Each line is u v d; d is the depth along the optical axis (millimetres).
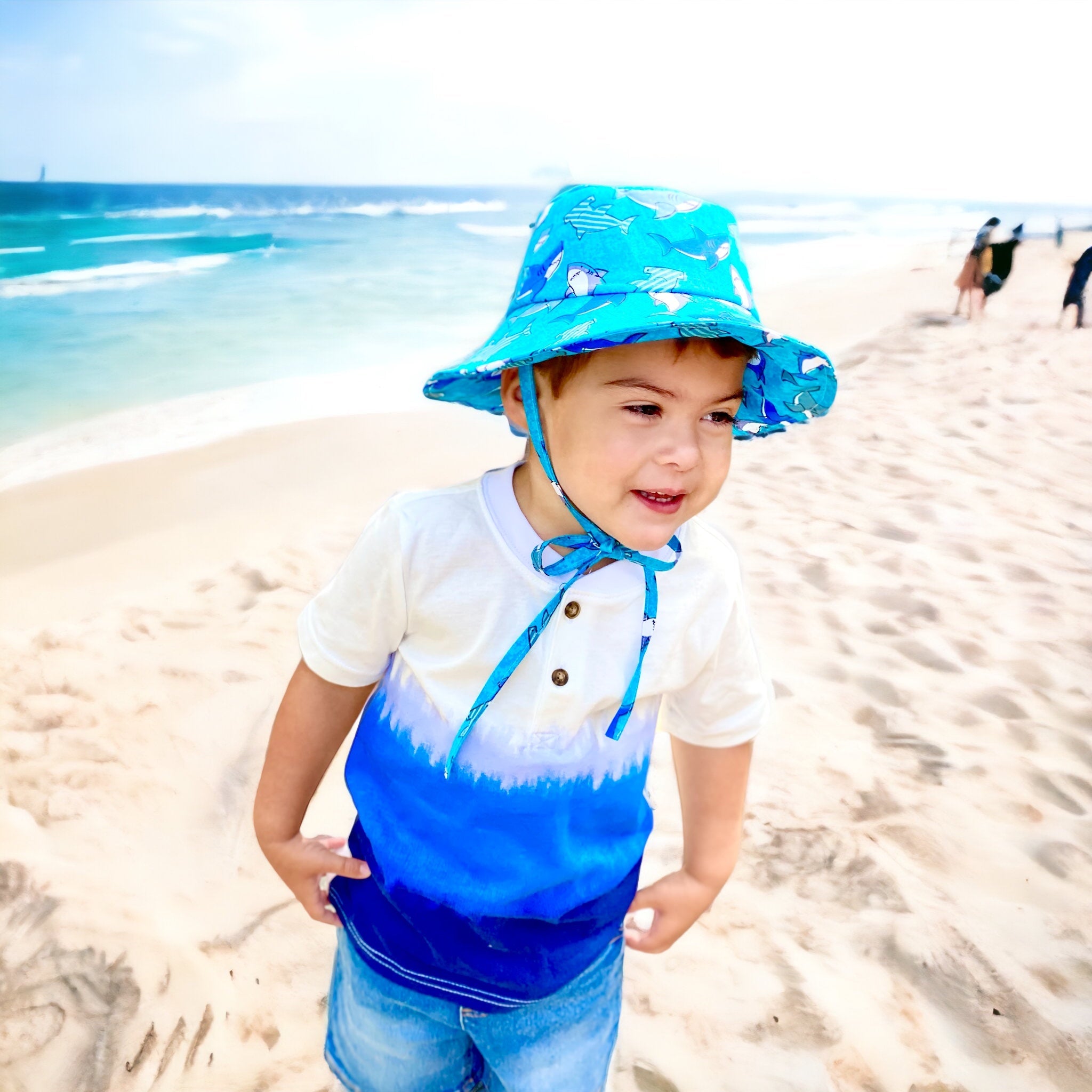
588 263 1059
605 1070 1289
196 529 4945
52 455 6262
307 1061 1864
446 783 1122
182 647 3547
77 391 8328
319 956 2133
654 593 1089
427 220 41156
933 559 4578
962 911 2301
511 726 1089
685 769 1341
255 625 3738
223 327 12062
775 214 56656
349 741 2967
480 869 1130
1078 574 4434
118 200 45938
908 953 2160
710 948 2158
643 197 1098
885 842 2533
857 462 6238
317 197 58781
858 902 2316
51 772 2783
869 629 3832
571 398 1002
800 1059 1886
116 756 2875
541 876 1132
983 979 2098
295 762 1241
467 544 1085
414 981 1173
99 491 5512
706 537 1203
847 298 14914
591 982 1229
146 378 8945
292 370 9375
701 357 976
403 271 19516
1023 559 4598
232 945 2148
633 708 1150
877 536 4895
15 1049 1863
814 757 2920
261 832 1261
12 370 9219
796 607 4008
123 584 4262
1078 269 11023
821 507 5340
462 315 13430
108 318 12672
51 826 2549
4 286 16266
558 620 1071
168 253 23078
